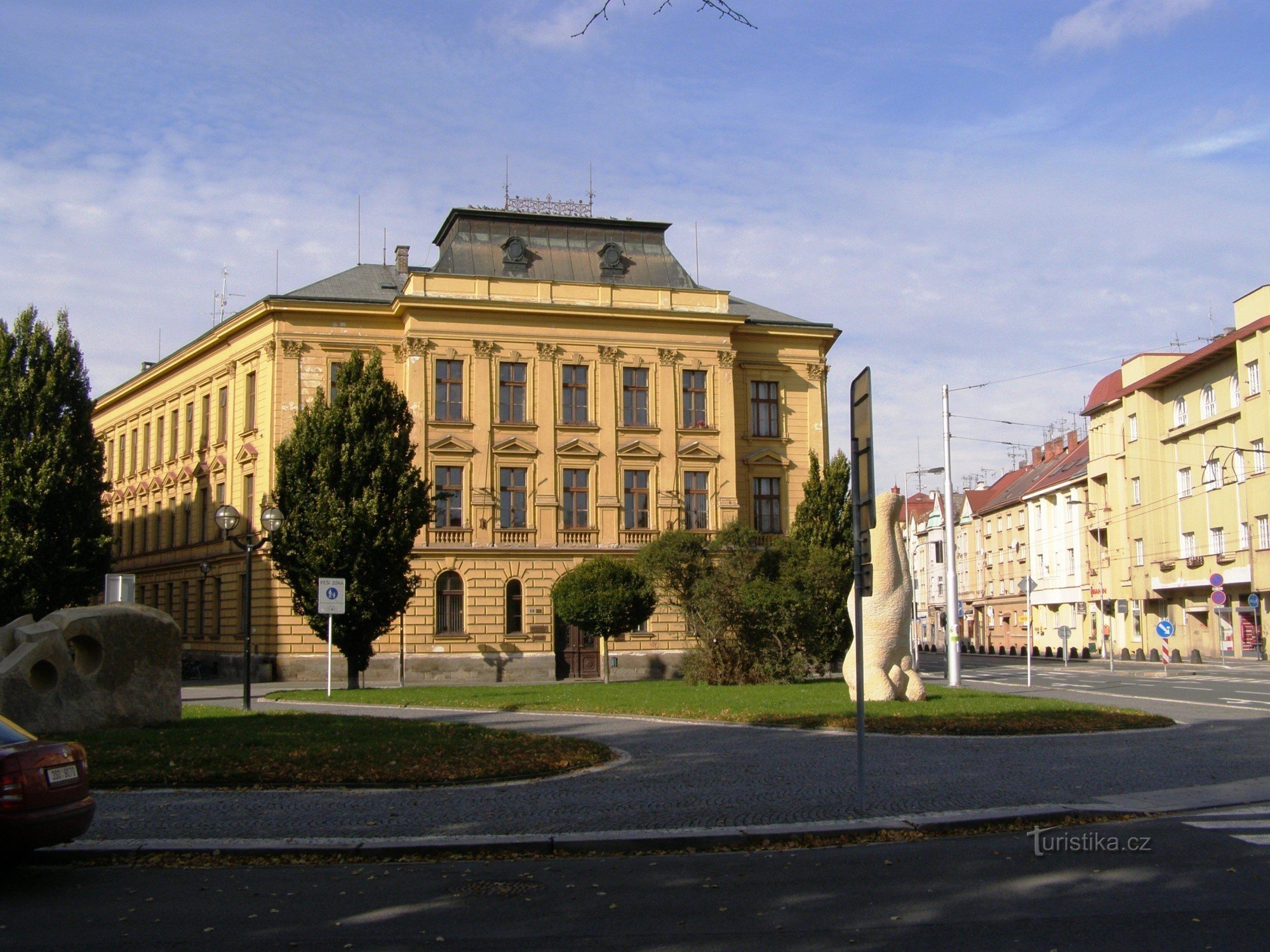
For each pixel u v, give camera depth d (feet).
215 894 28.81
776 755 53.21
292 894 28.81
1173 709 77.82
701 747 57.00
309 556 114.62
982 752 53.47
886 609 79.41
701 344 161.89
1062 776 45.57
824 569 114.11
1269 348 169.17
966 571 318.45
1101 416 227.40
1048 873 29.84
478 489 151.43
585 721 72.43
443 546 148.77
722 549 116.98
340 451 116.88
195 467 171.53
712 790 42.98
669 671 155.53
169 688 65.05
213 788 44.09
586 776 47.26
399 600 117.70
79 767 31.07
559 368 156.66
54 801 29.84
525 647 150.41
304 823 36.94
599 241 165.89
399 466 119.14
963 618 302.45
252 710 79.66
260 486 150.82
